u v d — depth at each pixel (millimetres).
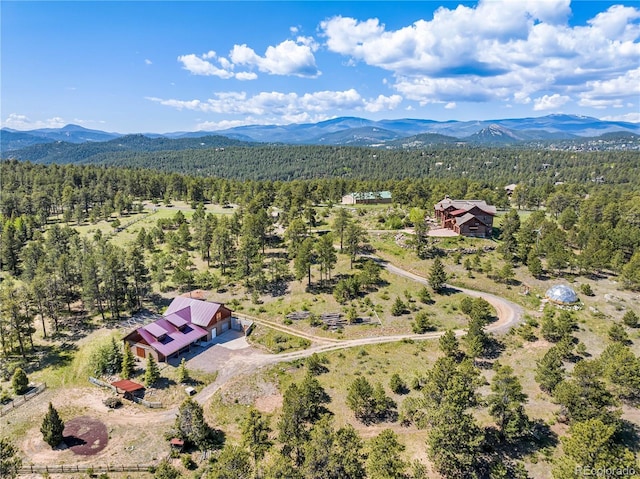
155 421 62000
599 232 118188
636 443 55125
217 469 44125
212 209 192000
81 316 93812
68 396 67938
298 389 58375
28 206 173125
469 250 116812
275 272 109625
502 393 55312
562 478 43781
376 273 101250
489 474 50531
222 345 83562
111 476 51844
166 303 100688
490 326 84625
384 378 70938
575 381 57469
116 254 100312
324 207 178500
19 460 47625
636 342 77250
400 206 167750
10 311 75125
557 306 91062
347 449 44250
